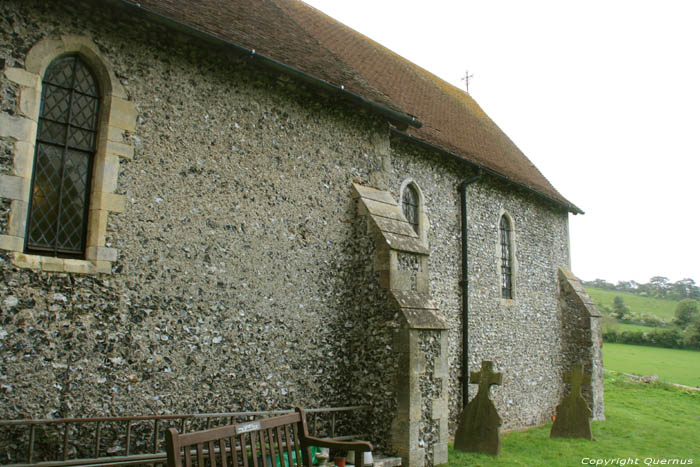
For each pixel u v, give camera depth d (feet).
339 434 22.95
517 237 42.24
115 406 17.06
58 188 17.25
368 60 41.70
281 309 21.94
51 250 16.89
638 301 220.02
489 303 37.58
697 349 121.80
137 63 19.11
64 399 16.14
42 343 15.96
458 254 35.35
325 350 23.17
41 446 15.60
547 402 42.45
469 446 28.45
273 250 22.06
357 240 25.16
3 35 16.29
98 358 16.94
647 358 106.52
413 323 22.49
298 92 24.03
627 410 48.91
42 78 17.03
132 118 18.69
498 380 28.45
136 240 18.25
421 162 33.50
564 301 46.52
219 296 20.11
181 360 18.75
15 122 16.16
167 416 17.16
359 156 26.30
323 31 40.50
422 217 32.83
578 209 49.85
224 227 20.65
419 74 50.85
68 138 17.63
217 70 21.40
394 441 21.95
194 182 20.02
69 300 16.60
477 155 38.96
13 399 15.29
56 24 17.35
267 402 20.84
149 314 18.21
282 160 22.98
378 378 23.03
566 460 28.14
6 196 15.78
